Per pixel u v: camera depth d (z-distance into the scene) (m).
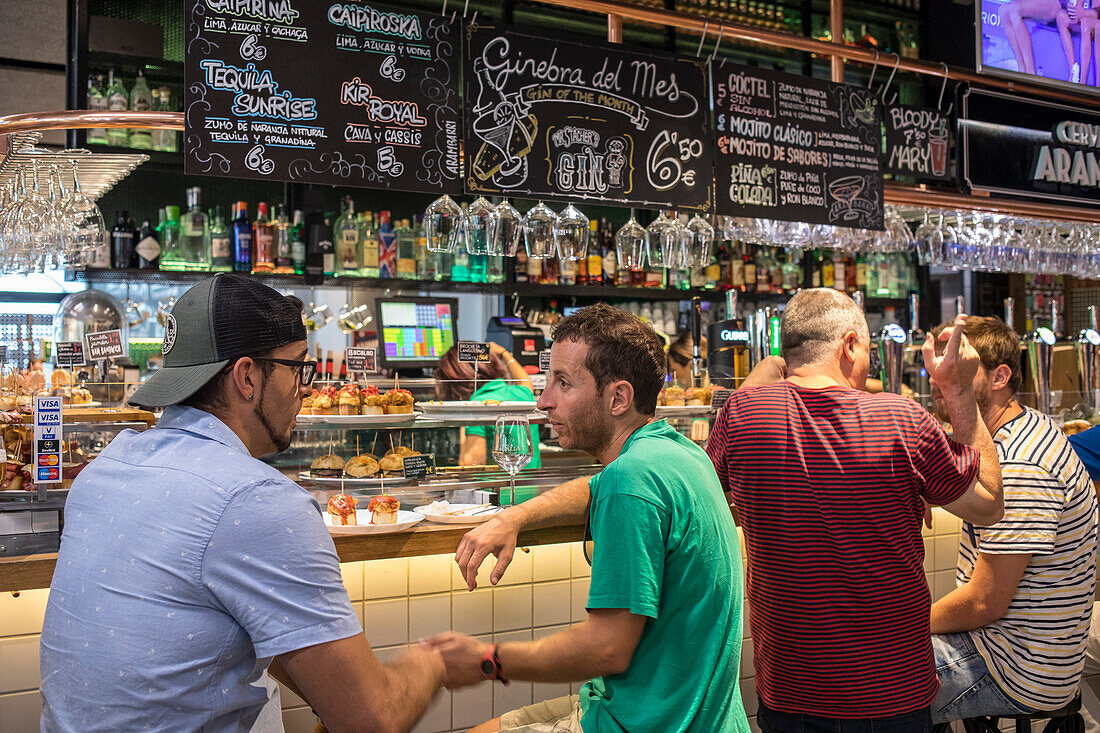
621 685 1.38
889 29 5.29
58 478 1.94
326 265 4.33
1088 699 2.72
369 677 1.10
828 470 1.62
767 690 1.71
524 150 2.67
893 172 3.46
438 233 2.68
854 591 1.61
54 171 2.50
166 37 4.33
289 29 2.40
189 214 4.18
